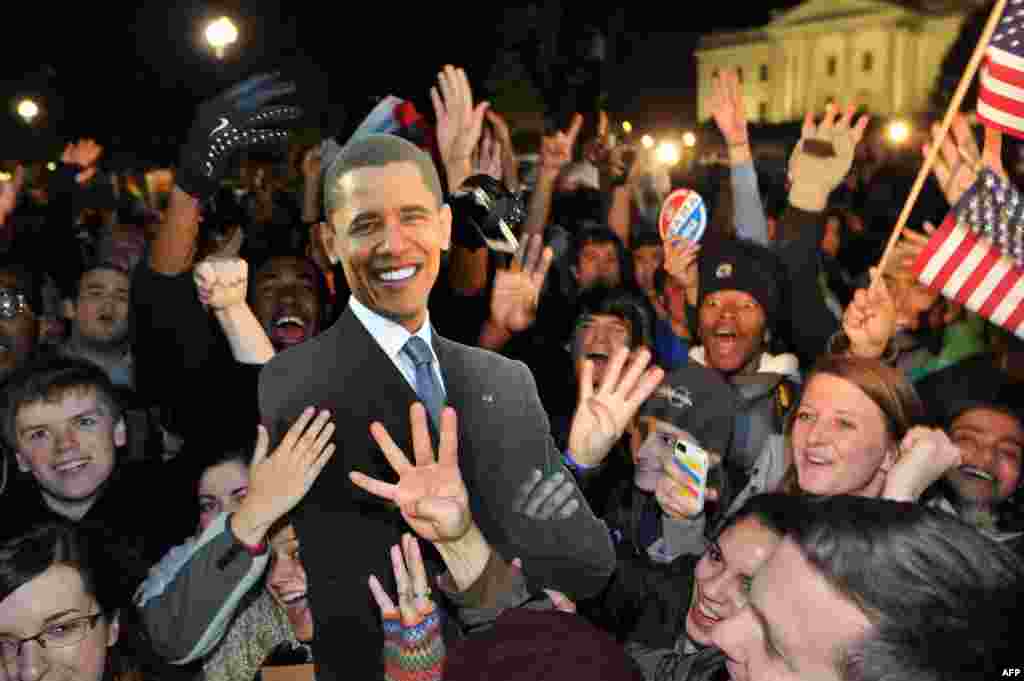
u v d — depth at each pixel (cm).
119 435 321
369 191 210
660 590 271
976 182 335
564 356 372
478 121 381
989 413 315
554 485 221
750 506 221
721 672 214
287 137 311
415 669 198
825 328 411
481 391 221
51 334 509
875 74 7512
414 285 213
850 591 135
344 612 214
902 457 250
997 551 139
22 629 228
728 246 389
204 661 255
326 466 215
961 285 336
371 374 215
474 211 282
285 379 221
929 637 129
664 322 493
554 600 207
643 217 883
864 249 745
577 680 156
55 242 793
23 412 305
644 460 307
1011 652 130
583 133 1189
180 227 309
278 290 409
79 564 235
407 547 202
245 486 287
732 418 356
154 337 316
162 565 235
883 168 1070
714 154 1321
